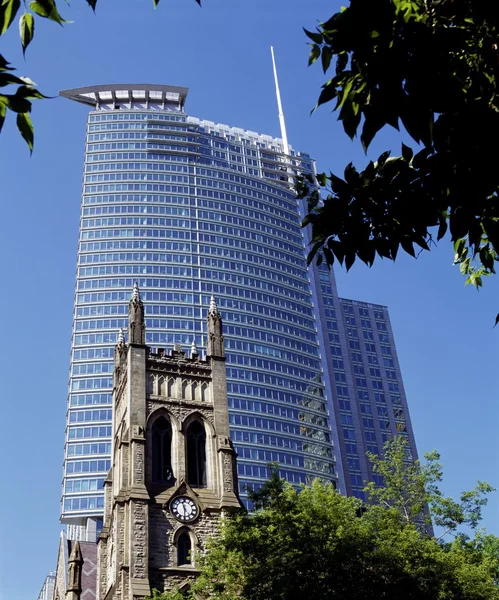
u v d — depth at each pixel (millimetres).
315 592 50938
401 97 13000
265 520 56406
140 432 71438
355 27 12773
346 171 15422
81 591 93000
